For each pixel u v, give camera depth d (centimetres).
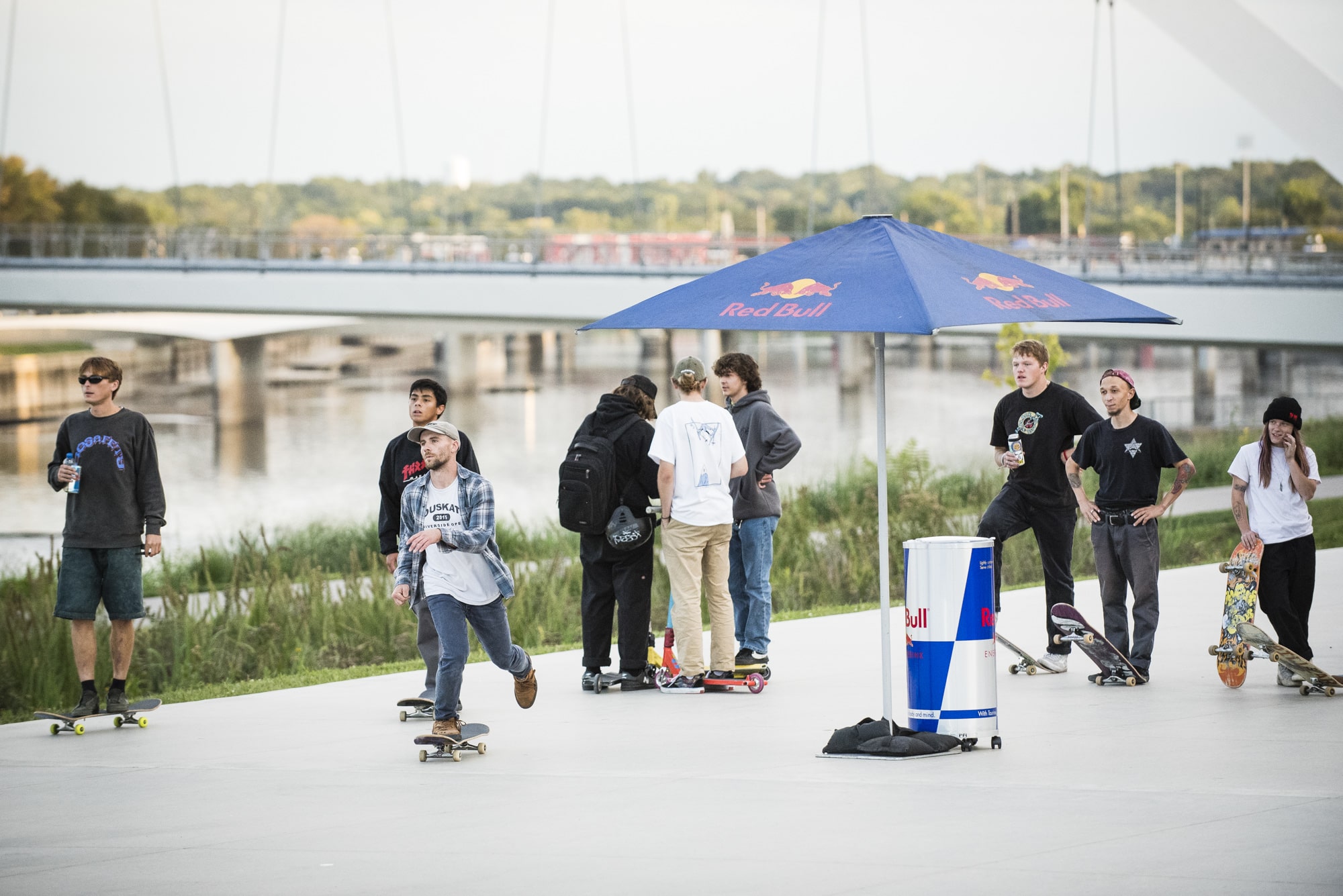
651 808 973
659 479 1520
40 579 2198
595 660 1588
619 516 1546
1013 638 1892
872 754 1130
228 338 11131
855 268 1094
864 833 876
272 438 11500
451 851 863
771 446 1605
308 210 17812
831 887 748
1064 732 1224
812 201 11100
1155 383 12519
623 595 1580
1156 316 1109
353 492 8694
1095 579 2677
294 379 13375
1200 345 8525
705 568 1568
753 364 1634
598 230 16838
